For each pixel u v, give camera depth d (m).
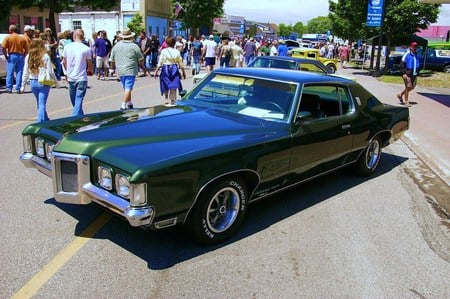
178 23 49.62
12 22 28.91
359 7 28.03
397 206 5.34
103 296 3.21
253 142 4.10
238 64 19.97
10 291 3.21
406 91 14.03
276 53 22.47
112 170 3.46
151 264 3.66
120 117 4.54
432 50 30.47
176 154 3.55
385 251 4.15
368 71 29.86
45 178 5.61
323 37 83.75
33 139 4.47
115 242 3.99
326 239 4.31
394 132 6.50
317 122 4.90
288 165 4.54
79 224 4.31
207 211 3.84
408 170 7.01
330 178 6.23
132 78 9.81
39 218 4.41
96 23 41.69
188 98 5.38
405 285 3.58
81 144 3.70
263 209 4.95
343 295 3.39
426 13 25.47
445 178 6.48
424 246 4.30
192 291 3.33
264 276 3.58
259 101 4.89
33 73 8.06
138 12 40.72
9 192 5.09
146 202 3.33
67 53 8.38
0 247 3.82
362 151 6.01
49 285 3.31
